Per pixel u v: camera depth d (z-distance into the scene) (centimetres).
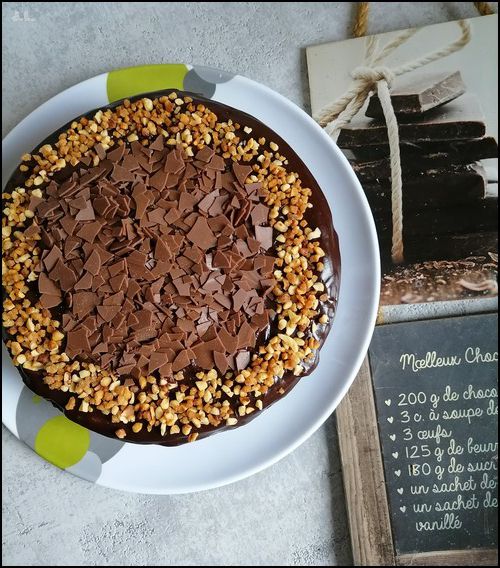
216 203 35
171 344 34
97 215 34
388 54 45
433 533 43
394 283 44
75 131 36
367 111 45
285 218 36
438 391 43
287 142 41
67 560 44
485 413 43
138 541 45
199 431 34
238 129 37
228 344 34
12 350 34
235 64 46
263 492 45
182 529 45
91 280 34
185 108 37
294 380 35
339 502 45
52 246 34
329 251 36
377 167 44
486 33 44
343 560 45
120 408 34
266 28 47
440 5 46
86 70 46
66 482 44
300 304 35
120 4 46
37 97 45
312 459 45
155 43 46
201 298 34
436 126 44
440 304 44
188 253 34
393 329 44
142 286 34
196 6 47
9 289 34
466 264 44
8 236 35
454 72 44
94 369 34
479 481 43
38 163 36
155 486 39
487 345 43
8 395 40
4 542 44
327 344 40
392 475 43
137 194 34
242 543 45
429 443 43
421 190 44
